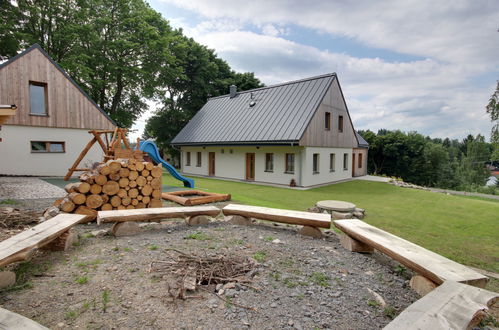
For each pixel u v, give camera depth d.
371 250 4.09
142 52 21.88
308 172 15.64
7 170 12.52
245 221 5.43
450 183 39.44
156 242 4.09
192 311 2.33
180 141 21.86
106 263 3.26
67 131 14.18
